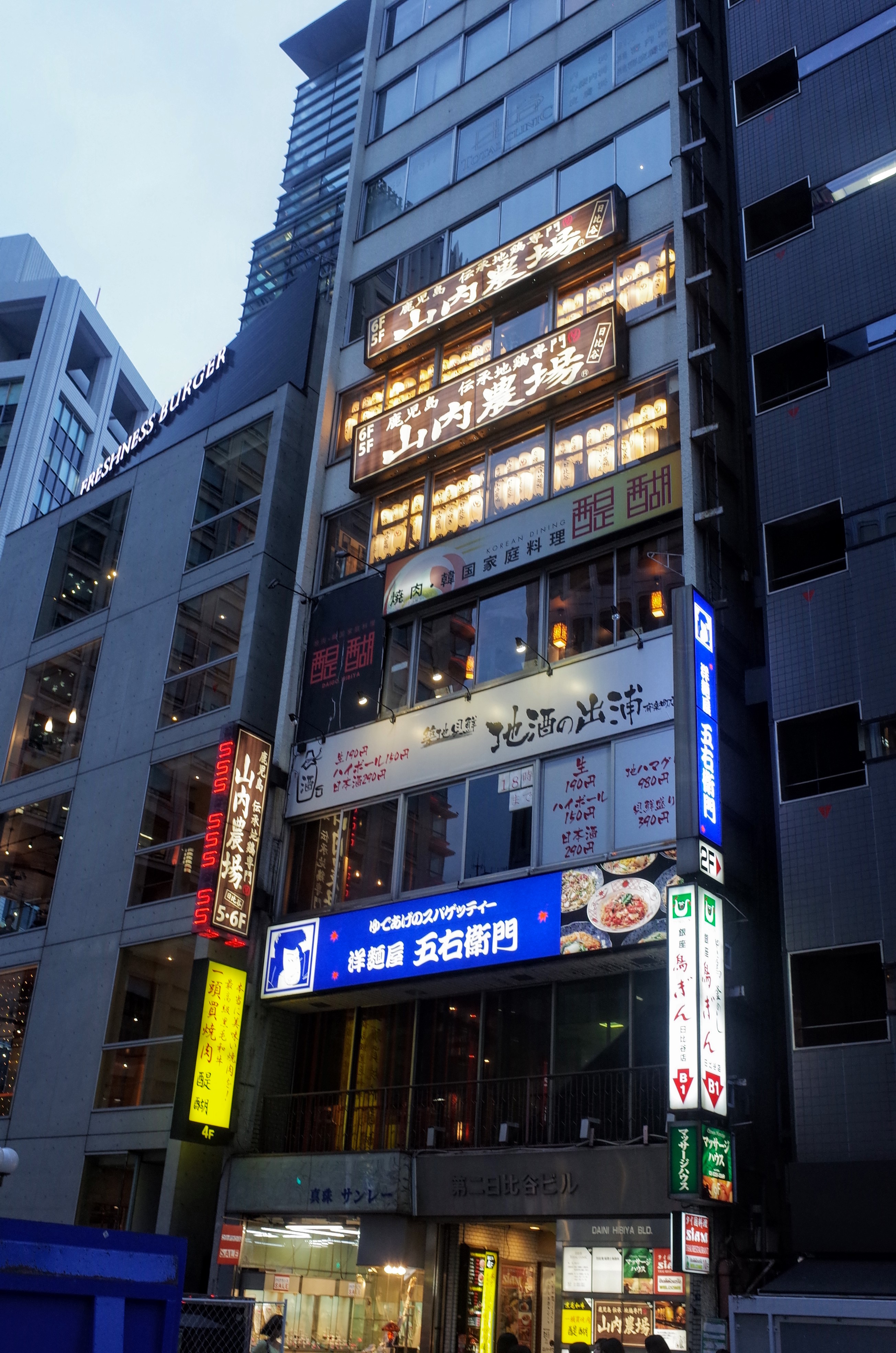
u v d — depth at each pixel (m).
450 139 28.98
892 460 18.27
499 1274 19.38
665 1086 17.39
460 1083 19.75
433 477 24.83
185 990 23.97
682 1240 14.91
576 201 25.05
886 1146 14.83
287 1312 18.03
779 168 21.45
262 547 27.41
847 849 16.53
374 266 29.09
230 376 32.25
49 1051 25.84
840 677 17.50
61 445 85.25
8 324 90.69
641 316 22.52
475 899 19.86
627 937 17.56
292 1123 21.89
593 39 26.59
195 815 25.70
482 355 25.20
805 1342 11.79
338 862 22.70
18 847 29.61
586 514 21.61
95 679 30.25
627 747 19.25
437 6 31.45
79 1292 5.61
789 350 20.22
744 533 21.17
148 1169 23.19
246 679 25.94
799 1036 16.03
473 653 22.48
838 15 21.84
